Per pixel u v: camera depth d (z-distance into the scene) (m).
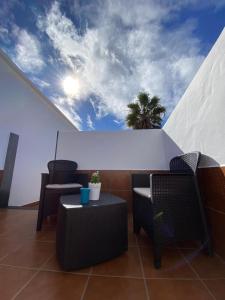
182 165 1.92
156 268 1.28
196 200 1.48
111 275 1.20
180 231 1.40
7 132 3.43
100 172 3.10
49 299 0.96
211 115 1.61
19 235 1.89
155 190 1.40
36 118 4.40
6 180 3.38
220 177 1.45
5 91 3.40
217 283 1.12
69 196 1.80
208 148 1.64
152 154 3.06
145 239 1.85
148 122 6.22
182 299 0.98
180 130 2.39
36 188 4.35
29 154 4.11
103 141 3.21
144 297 0.99
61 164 2.85
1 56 3.33
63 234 1.29
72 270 1.24
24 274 1.19
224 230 1.39
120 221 1.52
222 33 1.47
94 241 1.34
